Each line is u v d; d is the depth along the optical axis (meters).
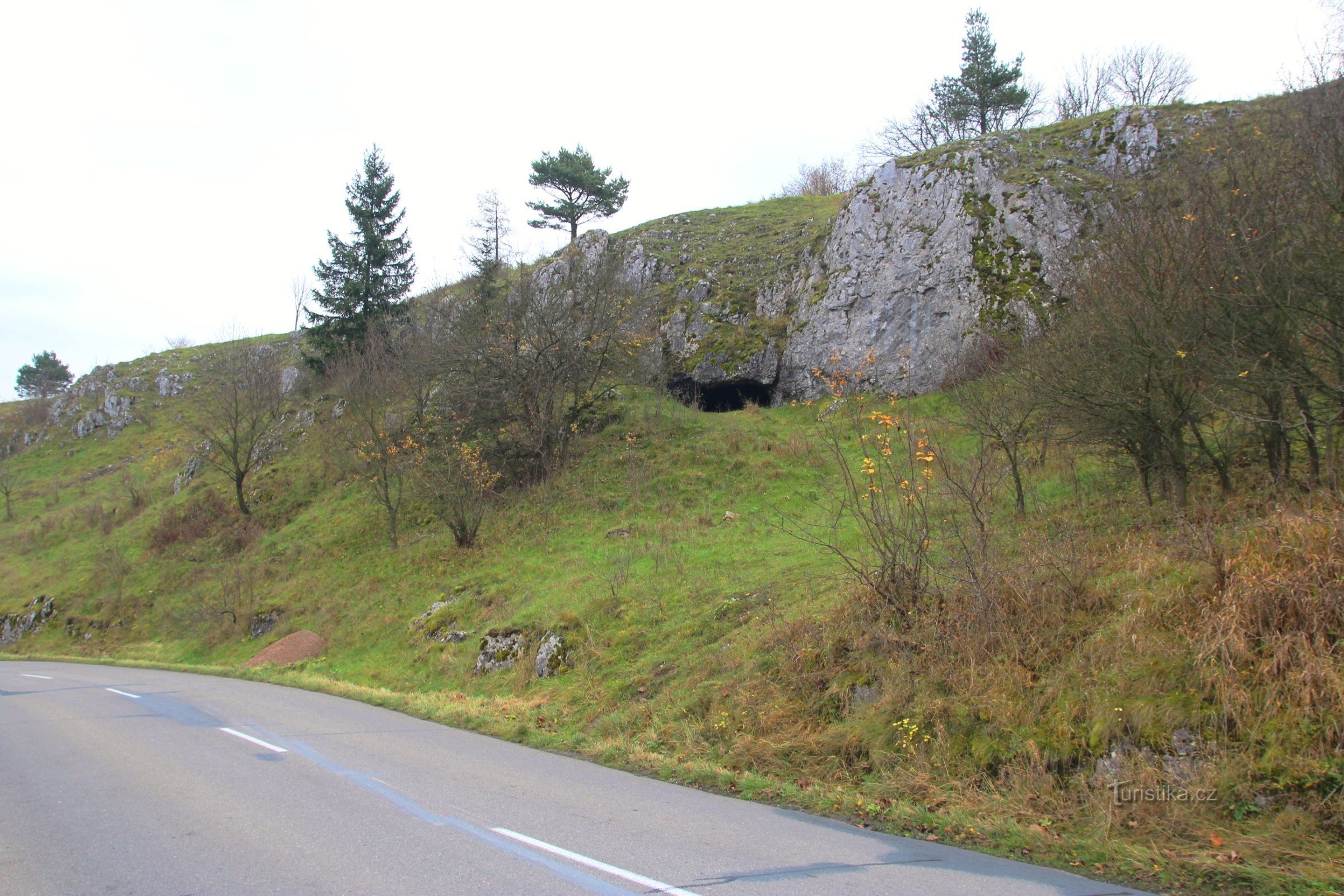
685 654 11.47
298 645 19.14
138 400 50.62
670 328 33.31
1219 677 6.38
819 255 30.67
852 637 9.30
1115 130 25.48
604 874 4.60
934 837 5.82
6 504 40.47
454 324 26.92
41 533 34.59
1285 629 6.50
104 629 25.11
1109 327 9.91
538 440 25.09
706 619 12.26
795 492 20.20
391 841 5.19
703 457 23.44
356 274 38.16
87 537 32.91
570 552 19.14
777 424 26.02
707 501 20.97
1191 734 6.20
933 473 11.27
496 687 13.43
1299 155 8.80
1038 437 12.09
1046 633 7.99
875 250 27.56
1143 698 6.62
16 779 7.08
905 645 8.70
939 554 9.96
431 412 27.61
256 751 8.28
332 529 26.25
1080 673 7.26
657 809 6.29
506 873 4.57
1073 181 24.30
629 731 9.76
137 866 4.72
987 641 8.16
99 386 54.56
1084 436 11.07
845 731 8.09
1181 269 9.11
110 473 42.31
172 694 13.41
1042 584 8.59
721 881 4.52
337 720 10.62
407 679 15.52
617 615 13.70
